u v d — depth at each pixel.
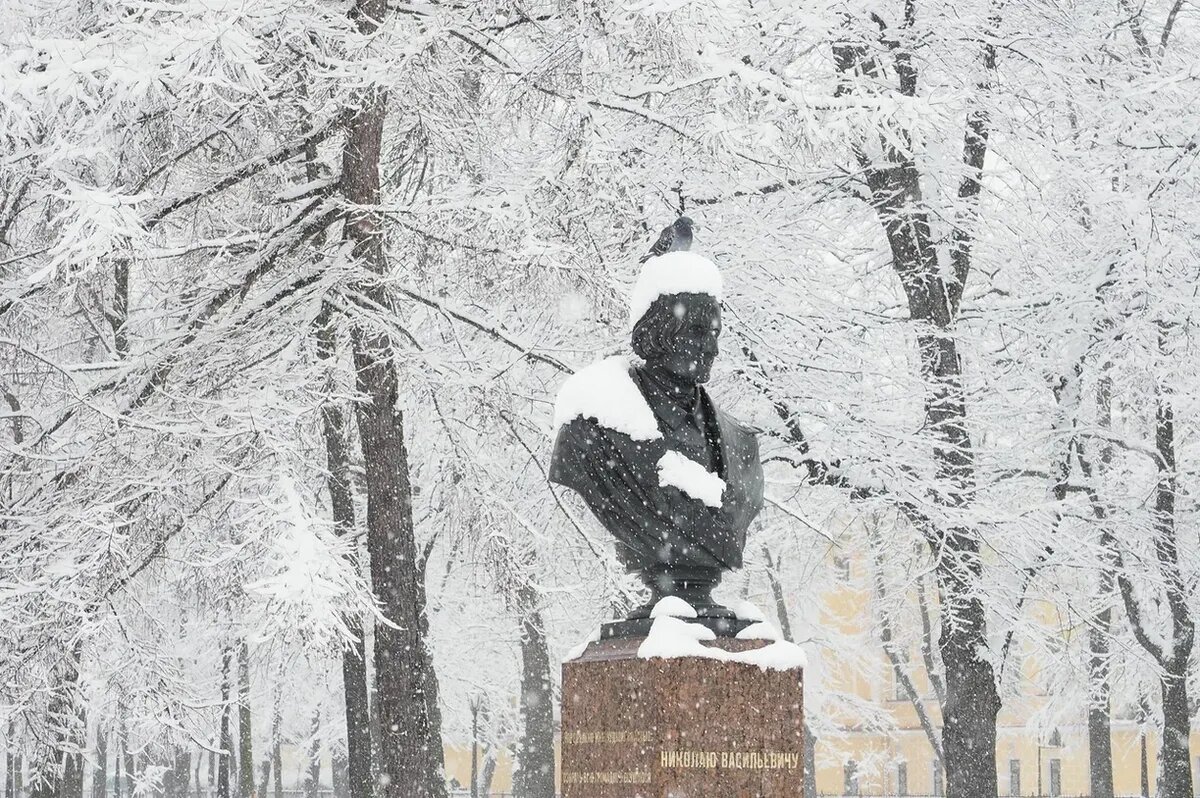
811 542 24.91
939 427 17.11
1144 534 19.03
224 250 14.56
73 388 14.29
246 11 11.61
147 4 11.68
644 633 6.46
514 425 15.57
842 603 40.59
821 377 17.00
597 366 6.80
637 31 13.16
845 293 18.91
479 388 14.97
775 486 19.44
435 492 18.84
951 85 17.08
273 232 14.62
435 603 26.11
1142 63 18.77
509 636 30.84
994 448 18.84
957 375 17.12
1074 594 20.34
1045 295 18.30
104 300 15.41
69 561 12.88
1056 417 18.83
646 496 6.47
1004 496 18.58
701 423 6.75
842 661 37.34
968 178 17.95
